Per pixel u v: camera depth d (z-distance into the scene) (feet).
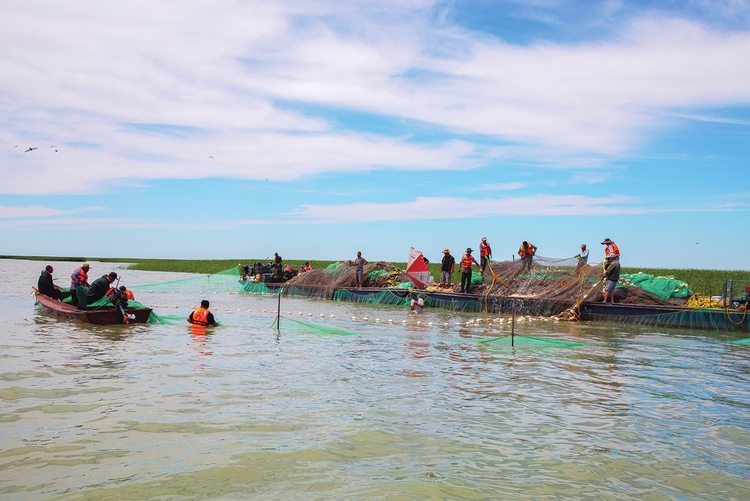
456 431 29.30
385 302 106.83
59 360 44.34
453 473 23.93
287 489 21.93
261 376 40.32
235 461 24.40
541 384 40.24
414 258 106.83
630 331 70.44
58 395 34.06
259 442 26.76
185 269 290.56
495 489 22.53
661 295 81.25
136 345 52.03
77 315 67.21
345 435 28.09
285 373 41.55
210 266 318.65
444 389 38.01
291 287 130.62
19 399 33.12
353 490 21.99
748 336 67.05
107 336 57.16
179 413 30.94
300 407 32.60
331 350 52.13
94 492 21.30
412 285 110.01
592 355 52.49
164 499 20.84
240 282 148.36
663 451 27.25
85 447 25.72
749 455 26.94
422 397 35.76
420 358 49.06
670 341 62.59
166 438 27.04
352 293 114.01
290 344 55.06
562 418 32.14
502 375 42.93
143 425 28.86
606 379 42.39
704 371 45.96
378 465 24.53
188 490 21.63
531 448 27.20
